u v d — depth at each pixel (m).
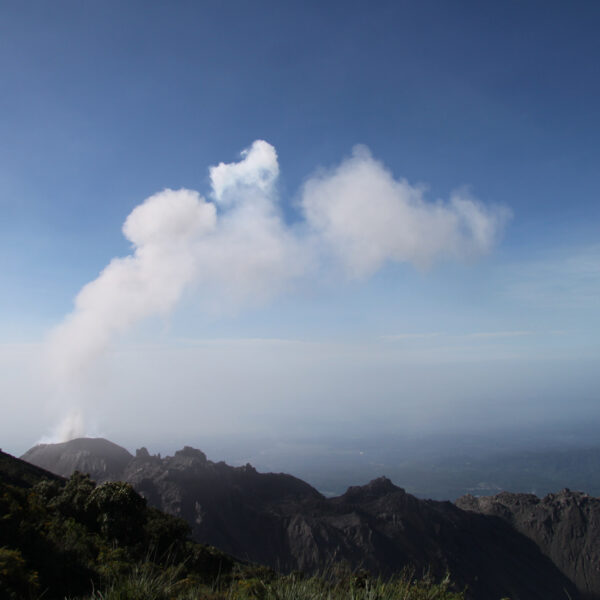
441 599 6.79
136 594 8.23
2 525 14.60
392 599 6.87
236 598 7.82
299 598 7.09
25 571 11.72
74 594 11.90
